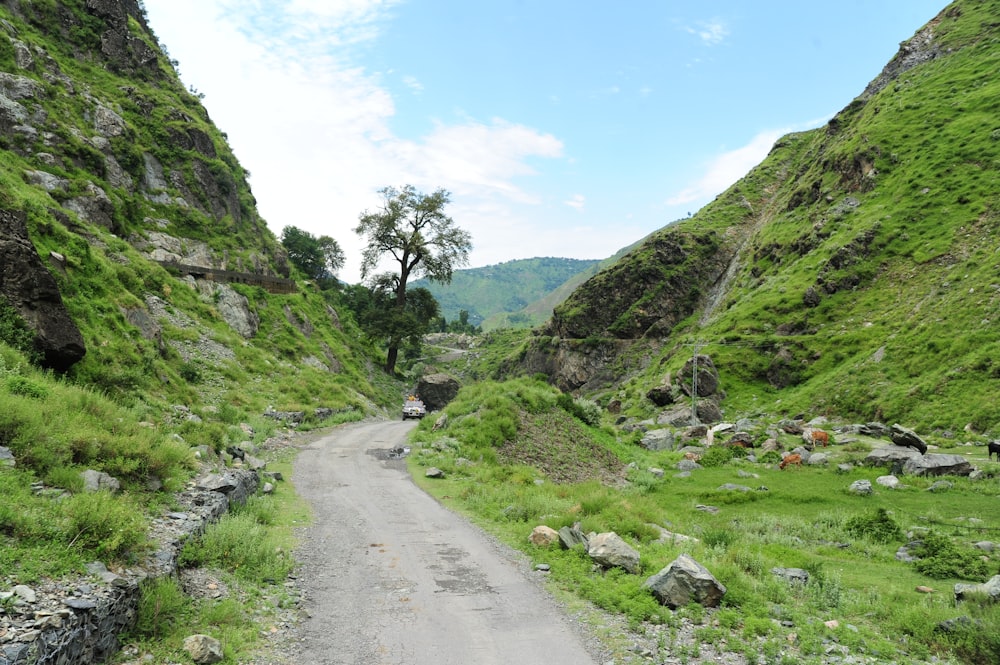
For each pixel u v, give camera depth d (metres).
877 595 10.80
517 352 153.88
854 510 19.97
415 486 19.12
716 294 121.69
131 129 54.19
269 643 7.30
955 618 8.64
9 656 4.61
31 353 15.00
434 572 10.71
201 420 21.39
